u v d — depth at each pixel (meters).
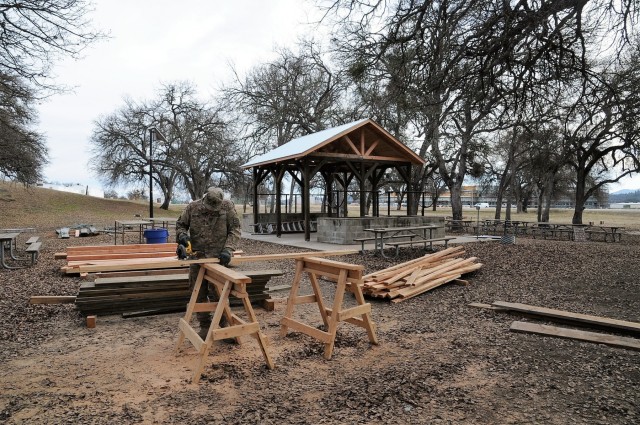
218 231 4.75
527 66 7.88
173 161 41.09
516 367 4.09
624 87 10.53
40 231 22.78
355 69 9.61
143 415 3.15
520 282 8.41
